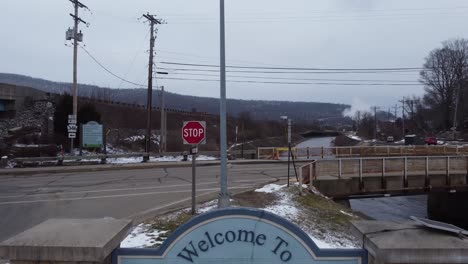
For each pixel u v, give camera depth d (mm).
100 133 30656
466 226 26594
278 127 125750
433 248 2725
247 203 13547
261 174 23594
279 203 13922
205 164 30234
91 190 17203
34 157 28969
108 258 3039
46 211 12781
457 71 103312
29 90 53188
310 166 18766
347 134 177625
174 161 31828
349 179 21250
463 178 25031
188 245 3045
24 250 2766
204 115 85062
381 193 23047
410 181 23812
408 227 3152
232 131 80625
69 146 36906
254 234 3043
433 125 113750
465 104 100250
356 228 3240
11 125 46656
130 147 47688
